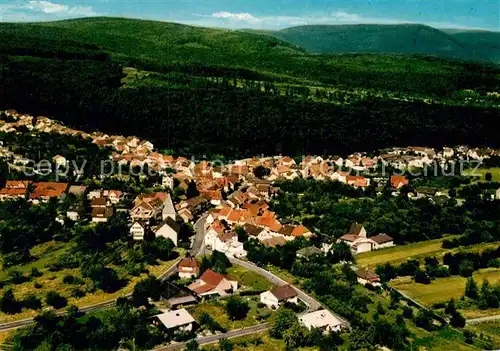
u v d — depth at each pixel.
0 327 141.62
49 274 173.62
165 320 139.38
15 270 175.25
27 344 133.00
